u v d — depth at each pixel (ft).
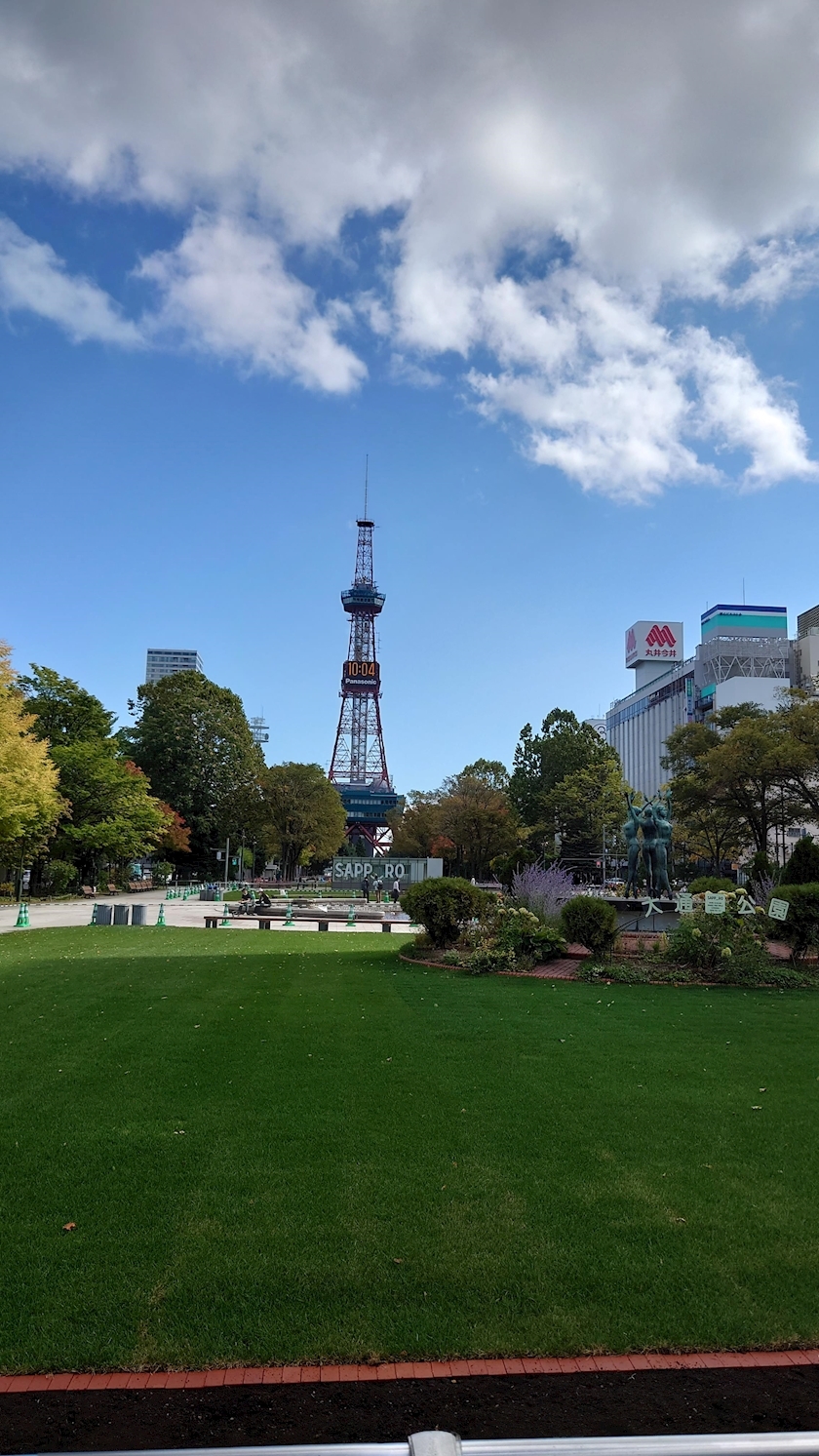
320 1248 18.58
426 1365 14.78
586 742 276.41
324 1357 14.94
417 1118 27.20
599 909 63.10
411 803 339.16
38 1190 21.59
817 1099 29.76
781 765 150.61
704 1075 32.78
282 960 66.85
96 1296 16.69
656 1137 25.68
